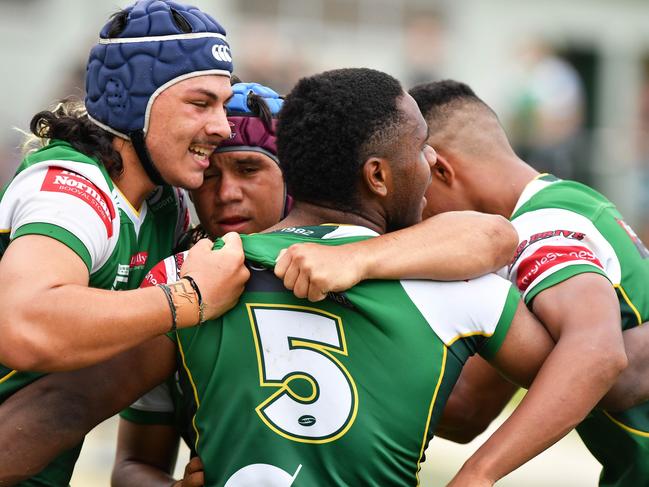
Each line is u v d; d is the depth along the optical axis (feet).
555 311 29.96
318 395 27.48
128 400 29.07
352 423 27.32
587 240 32.86
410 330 27.78
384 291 28.02
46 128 32.22
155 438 34.45
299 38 144.05
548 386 28.45
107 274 30.63
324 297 27.53
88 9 134.72
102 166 31.04
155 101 31.14
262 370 27.78
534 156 123.13
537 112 123.75
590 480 73.92
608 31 156.04
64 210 28.76
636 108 160.04
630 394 32.14
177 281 27.81
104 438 77.15
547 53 142.10
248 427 27.61
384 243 28.25
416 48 132.87
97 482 68.28
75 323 26.73
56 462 31.09
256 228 34.94
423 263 28.04
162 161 31.55
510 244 29.35
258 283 28.37
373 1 146.51
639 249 34.83
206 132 31.68
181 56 31.01
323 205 29.53
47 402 28.66
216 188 34.63
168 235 34.04
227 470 27.73
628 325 33.22
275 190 34.83
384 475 27.43
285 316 27.99
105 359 27.17
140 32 30.96
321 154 28.81
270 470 27.32
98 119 31.53
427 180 29.81
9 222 29.73
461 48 149.38
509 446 28.17
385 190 29.17
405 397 27.55
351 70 29.63
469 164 36.68
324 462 27.27
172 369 29.37
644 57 159.22
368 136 28.60
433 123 36.96
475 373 37.35
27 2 135.03
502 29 150.82
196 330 28.50
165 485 32.68
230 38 137.69
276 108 34.71
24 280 27.12
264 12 142.20
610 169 126.41
